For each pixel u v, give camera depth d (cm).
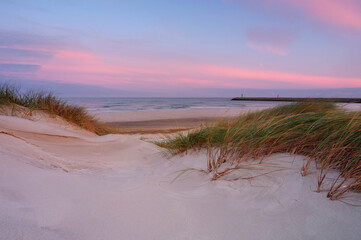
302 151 260
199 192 206
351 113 294
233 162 267
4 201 143
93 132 777
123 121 1447
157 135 872
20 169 206
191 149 363
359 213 150
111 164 355
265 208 168
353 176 189
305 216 154
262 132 300
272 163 241
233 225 152
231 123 427
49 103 750
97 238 132
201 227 151
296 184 193
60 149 384
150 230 146
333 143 237
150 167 334
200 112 1962
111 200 183
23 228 123
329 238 134
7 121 411
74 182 212
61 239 123
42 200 161
